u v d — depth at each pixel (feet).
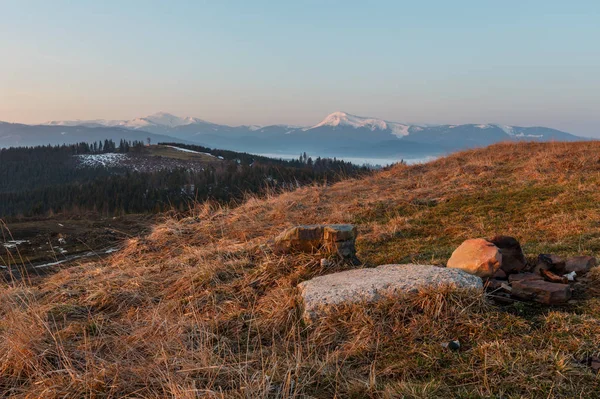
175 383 10.28
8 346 12.86
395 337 12.24
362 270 16.44
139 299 18.17
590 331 11.46
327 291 14.35
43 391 10.69
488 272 15.65
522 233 25.89
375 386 9.95
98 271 23.18
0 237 56.49
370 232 30.25
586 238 22.49
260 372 10.80
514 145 63.16
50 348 13.00
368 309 13.35
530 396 9.22
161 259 25.67
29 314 15.70
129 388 10.79
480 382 9.87
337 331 12.90
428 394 9.42
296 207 39.19
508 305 13.87
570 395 9.12
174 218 40.32
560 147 55.06
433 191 40.50
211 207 43.01
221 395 9.62
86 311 17.46
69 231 57.98
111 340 13.88
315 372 10.90
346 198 42.32
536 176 41.19
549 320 12.27
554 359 10.26
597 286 14.75
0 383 11.69
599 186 34.17
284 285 16.76
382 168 62.80
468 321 12.48
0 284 20.08
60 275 24.09
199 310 16.15
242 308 15.76
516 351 10.78
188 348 12.71
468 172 48.14
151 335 13.78
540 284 14.20
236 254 21.79
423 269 15.28
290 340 13.06
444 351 11.32
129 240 31.50
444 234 28.25
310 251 19.34
